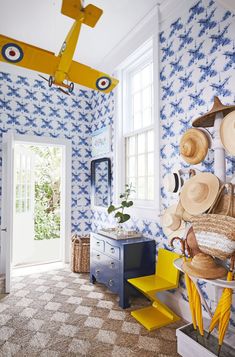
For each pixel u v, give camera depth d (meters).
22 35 2.95
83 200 4.07
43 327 2.05
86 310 2.33
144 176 2.99
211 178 1.68
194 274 1.45
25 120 3.66
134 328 2.04
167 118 2.48
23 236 4.07
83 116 4.12
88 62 3.62
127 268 2.37
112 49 3.28
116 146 3.36
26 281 3.07
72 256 3.46
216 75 2.00
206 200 1.61
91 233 3.05
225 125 1.59
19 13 2.58
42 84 3.79
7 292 2.70
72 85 2.17
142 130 3.00
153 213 2.60
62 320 2.16
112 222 3.44
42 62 1.90
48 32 2.89
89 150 4.16
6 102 3.54
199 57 2.15
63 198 3.97
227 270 1.48
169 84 2.47
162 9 2.53
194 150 1.88
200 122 1.83
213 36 2.03
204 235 1.51
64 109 3.96
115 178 3.38
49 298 2.59
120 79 3.34
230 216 1.46
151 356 1.71
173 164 2.39
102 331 1.99
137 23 2.76
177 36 2.38
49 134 3.83
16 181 3.93
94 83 2.22
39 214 6.50
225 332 1.56
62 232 3.98
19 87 3.63
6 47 1.76
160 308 2.28
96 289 2.83
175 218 1.95
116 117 3.36
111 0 2.41
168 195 2.44
